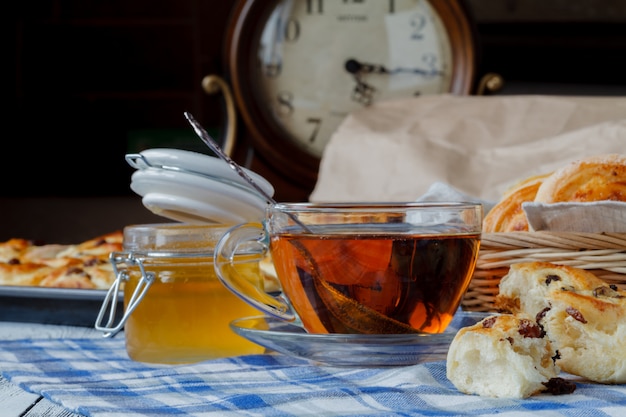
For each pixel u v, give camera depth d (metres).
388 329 0.59
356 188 1.19
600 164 0.68
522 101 1.20
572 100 1.18
